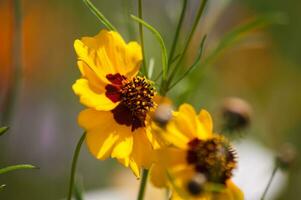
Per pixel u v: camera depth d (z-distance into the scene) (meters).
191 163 0.30
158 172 0.29
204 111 0.30
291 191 0.52
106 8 0.58
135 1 0.58
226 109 0.33
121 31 0.42
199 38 0.44
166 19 0.56
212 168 0.30
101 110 0.30
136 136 0.30
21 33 0.40
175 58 0.32
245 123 0.33
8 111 0.41
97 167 0.58
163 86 0.32
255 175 0.50
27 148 0.58
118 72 0.31
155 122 0.29
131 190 0.52
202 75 0.37
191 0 0.44
